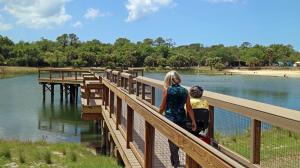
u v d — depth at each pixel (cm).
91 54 13375
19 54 12875
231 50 18675
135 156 719
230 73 14450
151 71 13912
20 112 3114
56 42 16812
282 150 501
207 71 15212
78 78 3922
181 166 574
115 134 1003
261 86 7706
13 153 1406
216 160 264
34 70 11194
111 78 1959
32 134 2178
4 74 9644
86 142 1864
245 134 583
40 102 3797
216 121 700
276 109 412
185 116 584
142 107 575
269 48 17675
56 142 1827
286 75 13500
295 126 362
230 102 511
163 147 717
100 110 1620
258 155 466
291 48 19875
